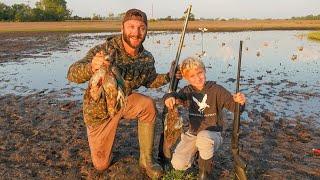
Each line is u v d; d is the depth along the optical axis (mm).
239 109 1505
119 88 1521
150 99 1699
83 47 8750
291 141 2141
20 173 1729
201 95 1601
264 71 4699
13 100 3213
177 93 1620
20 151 1987
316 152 1939
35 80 4215
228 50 7344
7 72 4840
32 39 11609
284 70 4773
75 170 1766
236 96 1495
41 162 1856
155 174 1650
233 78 4180
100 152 1687
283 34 14117
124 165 1799
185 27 1681
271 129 2365
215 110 1601
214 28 19203
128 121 2506
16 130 2359
